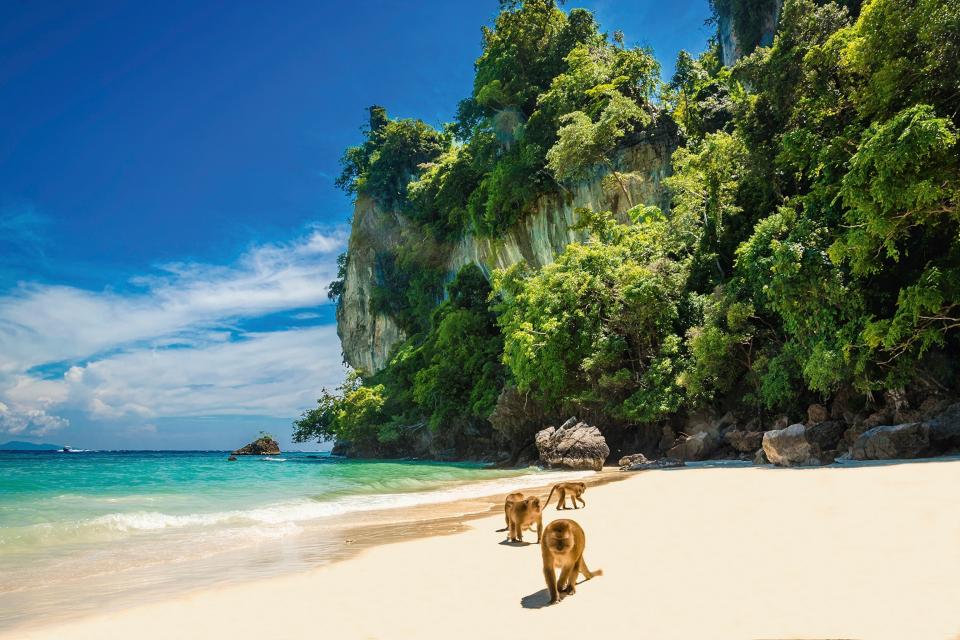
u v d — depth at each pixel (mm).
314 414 86438
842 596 4129
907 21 21000
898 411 21688
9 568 7699
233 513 13516
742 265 28609
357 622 4473
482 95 64000
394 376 71750
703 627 3666
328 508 14469
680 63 59125
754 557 5730
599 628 3834
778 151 30219
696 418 32438
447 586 5594
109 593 6137
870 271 21891
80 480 25484
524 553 7359
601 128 47406
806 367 23750
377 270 98375
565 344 37438
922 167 18828
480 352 56438
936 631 3279
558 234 56750
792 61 28438
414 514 12875
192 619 4879
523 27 64062
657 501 11750
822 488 11398
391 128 92625
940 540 5844
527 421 42781
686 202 38438
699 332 30844
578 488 11789
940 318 19938
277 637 4223
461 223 74938
